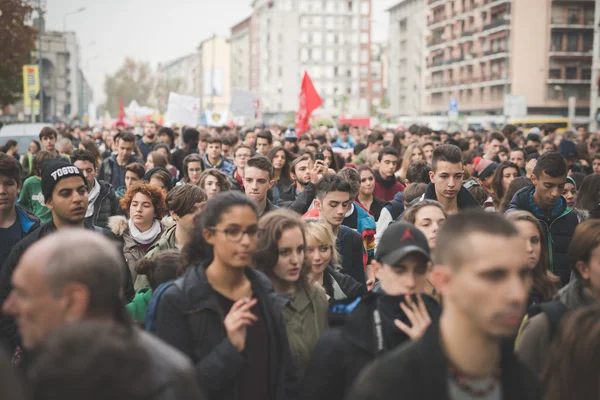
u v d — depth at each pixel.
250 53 153.75
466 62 89.00
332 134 31.84
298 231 4.54
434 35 99.75
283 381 3.93
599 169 13.16
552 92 78.38
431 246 5.05
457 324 2.56
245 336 3.79
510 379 2.72
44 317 2.53
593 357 2.87
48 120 68.94
